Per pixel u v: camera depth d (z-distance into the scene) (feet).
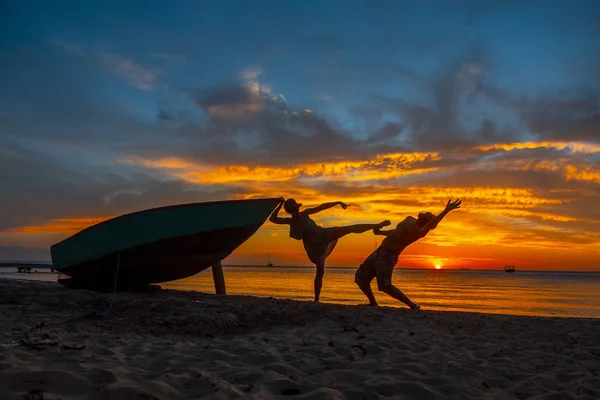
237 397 9.92
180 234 27.27
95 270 29.55
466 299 85.25
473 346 17.21
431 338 18.35
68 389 9.75
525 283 204.54
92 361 12.23
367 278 26.96
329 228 26.11
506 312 60.29
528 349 17.02
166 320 19.62
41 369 10.57
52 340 14.83
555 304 76.23
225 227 27.53
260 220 27.73
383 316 22.48
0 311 21.27
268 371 12.32
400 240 25.93
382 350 15.85
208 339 17.57
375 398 10.69
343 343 16.61
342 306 25.11
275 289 92.48
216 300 24.89
